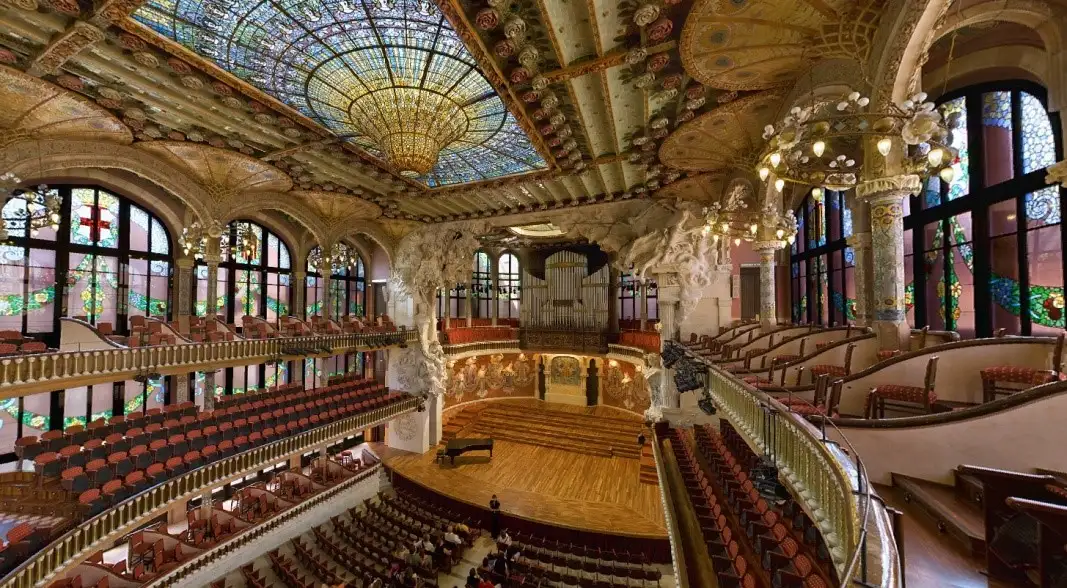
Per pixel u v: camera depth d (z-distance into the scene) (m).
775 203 11.62
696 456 11.37
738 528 6.34
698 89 8.52
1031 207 7.41
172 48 7.68
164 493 11.59
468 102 9.98
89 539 9.73
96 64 8.10
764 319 13.02
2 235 9.86
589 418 25.59
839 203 13.23
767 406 5.89
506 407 28.02
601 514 15.74
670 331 17.14
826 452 4.08
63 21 6.93
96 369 10.89
